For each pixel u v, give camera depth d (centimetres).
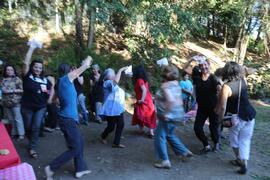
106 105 657
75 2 1091
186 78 918
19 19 1321
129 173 561
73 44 1159
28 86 589
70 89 505
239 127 563
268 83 1655
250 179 563
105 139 689
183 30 1173
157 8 1110
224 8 1745
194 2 1423
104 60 1141
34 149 605
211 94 625
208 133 802
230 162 622
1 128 481
